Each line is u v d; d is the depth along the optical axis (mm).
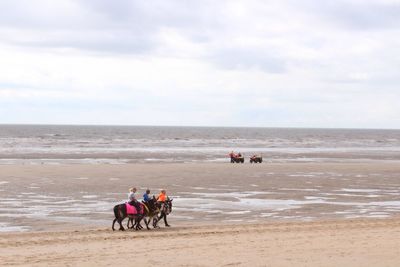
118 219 24359
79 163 67062
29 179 46375
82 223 26969
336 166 66625
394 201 36625
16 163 65688
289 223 26312
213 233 23297
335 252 19391
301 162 76125
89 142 134125
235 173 54781
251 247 20203
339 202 35688
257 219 28672
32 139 145625
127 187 42062
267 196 38062
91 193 38375
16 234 22891
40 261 17750
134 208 24297
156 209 24922
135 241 21344
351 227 25031
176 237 22328
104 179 47344
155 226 25312
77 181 45500
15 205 32531
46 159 74125
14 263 17406
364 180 50250
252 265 17422
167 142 145625
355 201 36312
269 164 69188
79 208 31719
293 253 19219
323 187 44125
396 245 20672
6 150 95375
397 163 76250
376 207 33719
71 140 144000
